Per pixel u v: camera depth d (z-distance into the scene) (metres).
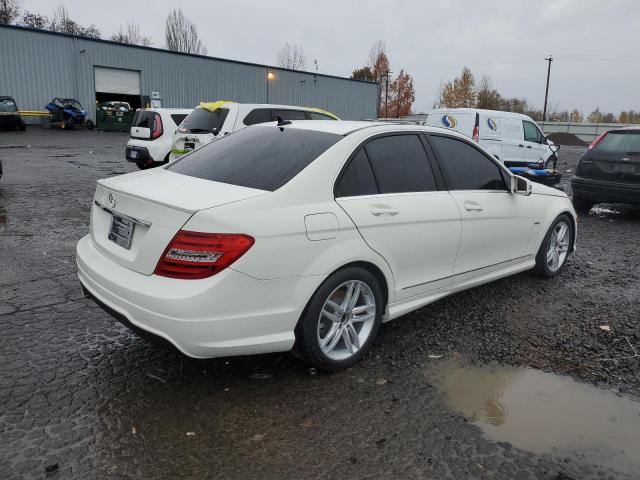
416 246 3.80
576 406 3.20
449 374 3.53
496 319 4.48
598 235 8.05
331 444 2.74
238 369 3.46
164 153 12.60
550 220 5.34
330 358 3.39
